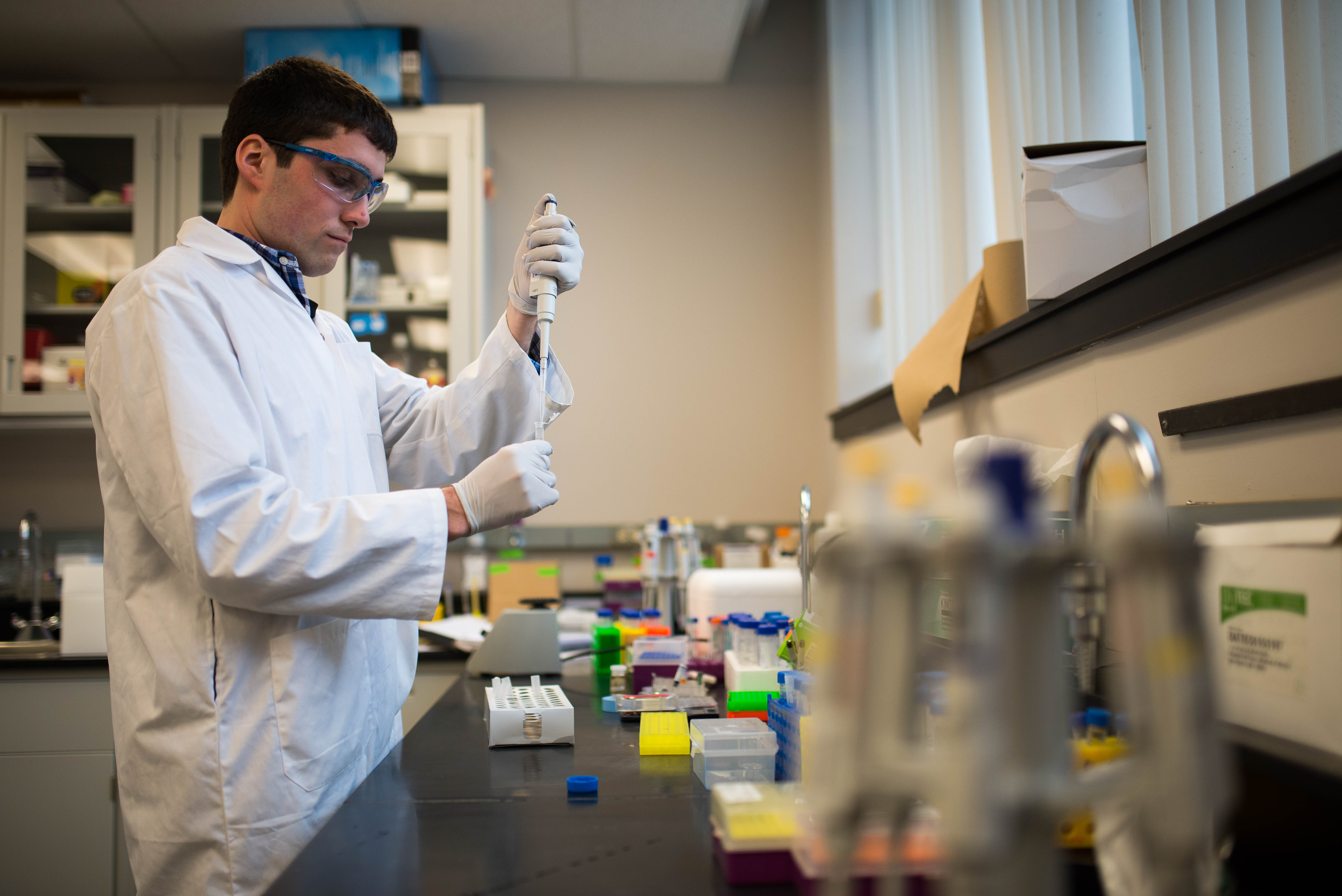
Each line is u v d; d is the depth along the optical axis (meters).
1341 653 0.67
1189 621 0.42
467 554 2.91
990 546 0.40
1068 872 0.65
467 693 1.59
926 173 2.37
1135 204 1.31
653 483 3.20
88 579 2.19
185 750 1.08
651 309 3.24
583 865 0.73
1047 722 0.41
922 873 0.60
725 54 3.06
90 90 3.16
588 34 2.91
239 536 1.04
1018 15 1.73
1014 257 1.57
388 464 1.56
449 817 0.87
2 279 2.75
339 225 1.31
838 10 3.03
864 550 0.44
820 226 3.24
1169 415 1.09
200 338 1.10
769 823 0.69
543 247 1.44
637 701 1.34
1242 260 0.94
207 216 2.82
